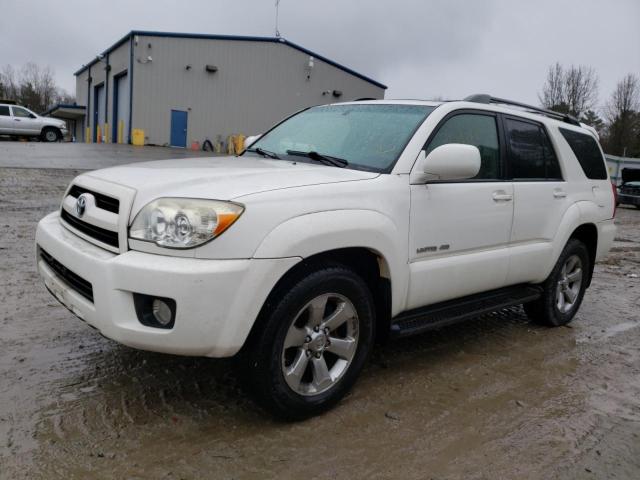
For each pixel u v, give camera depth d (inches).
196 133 1323.8
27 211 341.1
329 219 113.0
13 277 204.4
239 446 107.3
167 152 1018.7
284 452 106.4
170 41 1266.0
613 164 1171.9
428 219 135.9
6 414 112.6
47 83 3233.3
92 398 121.6
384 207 124.7
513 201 161.6
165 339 100.8
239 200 103.8
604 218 207.2
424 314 142.9
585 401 138.2
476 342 177.3
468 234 147.7
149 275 99.0
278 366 110.7
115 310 102.4
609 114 2057.1
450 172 128.6
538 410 131.6
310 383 120.0
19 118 1100.5
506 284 167.5
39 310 172.9
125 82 1315.2
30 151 784.9
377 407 127.4
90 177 126.4
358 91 1519.4
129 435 108.3
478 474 103.8
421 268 135.5
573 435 120.6
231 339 102.7
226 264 100.7
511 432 120.3
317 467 102.6
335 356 125.6
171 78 1282.0
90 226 116.3
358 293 122.0
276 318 108.6
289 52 1364.4
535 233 173.3
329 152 145.3
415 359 158.7
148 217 103.8
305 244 108.3
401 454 108.9
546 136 184.1
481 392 139.4
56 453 100.7
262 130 1375.5
